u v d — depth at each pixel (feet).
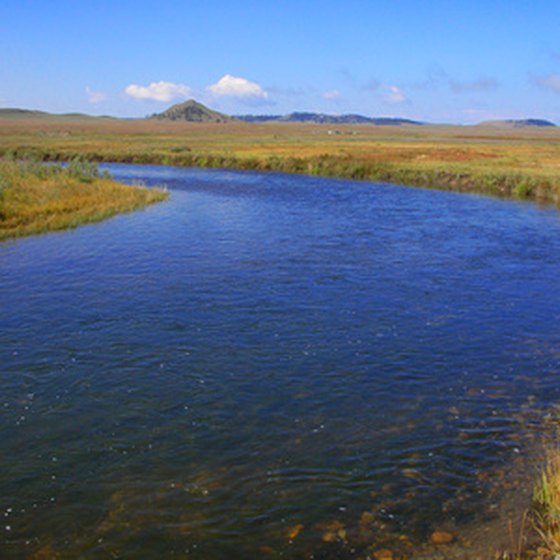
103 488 24.84
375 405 32.55
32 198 99.14
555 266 66.59
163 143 323.98
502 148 276.41
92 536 21.74
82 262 65.82
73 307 49.75
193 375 36.52
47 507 23.54
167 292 54.39
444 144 326.44
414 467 26.05
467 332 44.57
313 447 28.07
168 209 107.55
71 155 231.50
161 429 29.91
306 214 104.01
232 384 35.27
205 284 57.11
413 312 49.32
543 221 99.45
